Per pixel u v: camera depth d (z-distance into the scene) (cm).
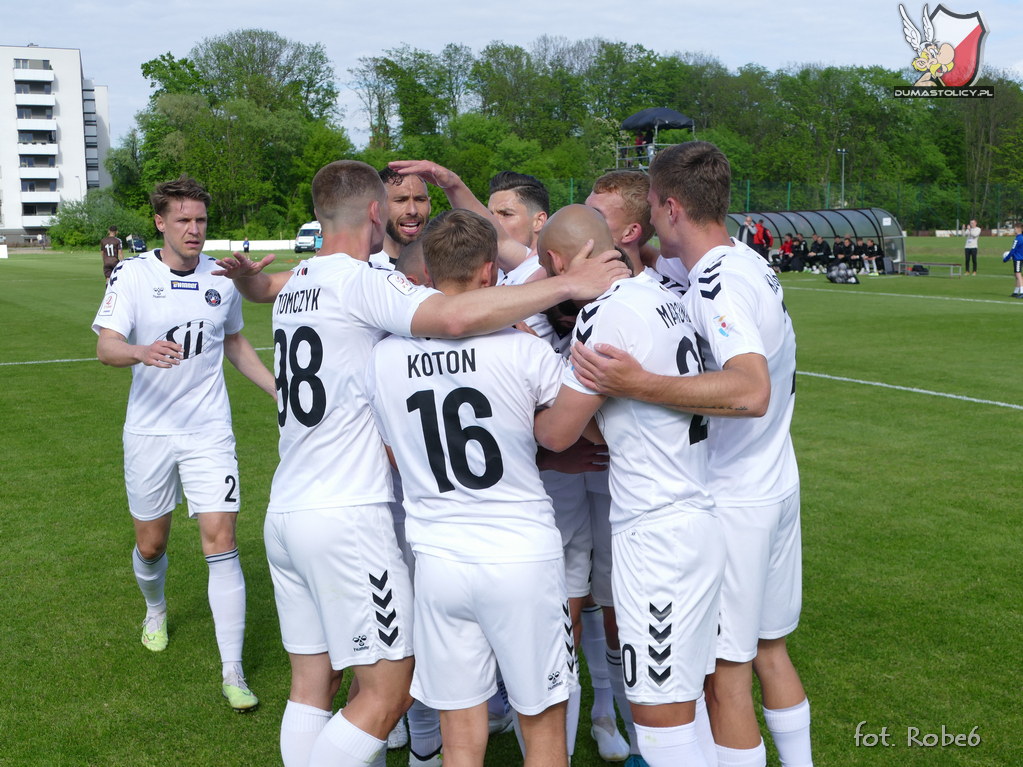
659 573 211
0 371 1015
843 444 667
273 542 243
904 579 414
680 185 223
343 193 243
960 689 316
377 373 221
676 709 214
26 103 8306
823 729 291
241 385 935
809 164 7044
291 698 251
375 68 7044
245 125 6475
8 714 309
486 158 6481
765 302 220
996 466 605
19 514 523
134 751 286
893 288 2164
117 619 388
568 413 206
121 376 988
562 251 218
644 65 7612
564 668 215
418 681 222
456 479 211
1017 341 1209
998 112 6725
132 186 6962
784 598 239
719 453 229
